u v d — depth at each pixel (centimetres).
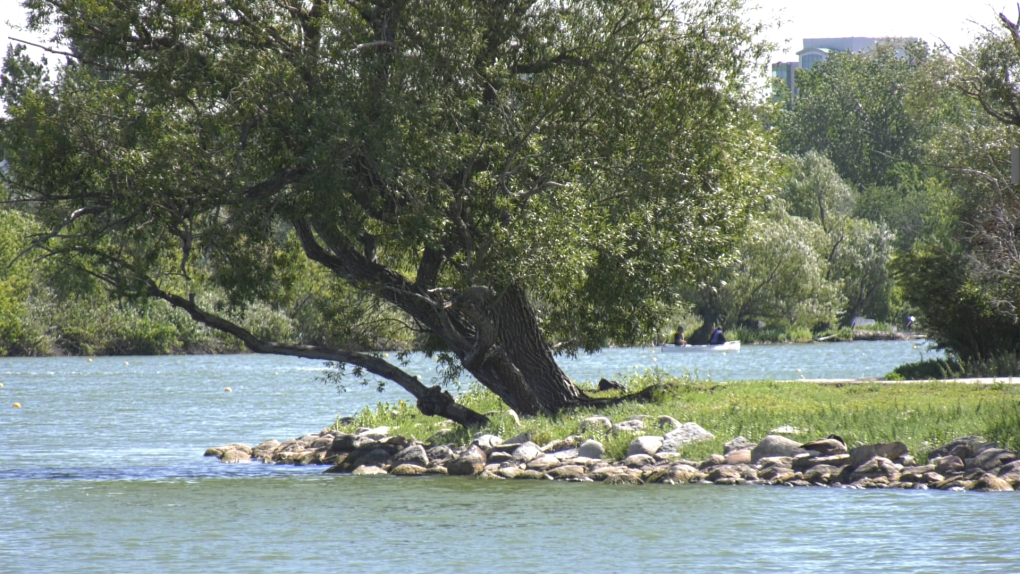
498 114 8275
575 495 6544
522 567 4681
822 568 4547
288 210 8156
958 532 5144
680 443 7581
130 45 7719
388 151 7388
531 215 8262
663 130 8488
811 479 6738
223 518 5981
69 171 7981
